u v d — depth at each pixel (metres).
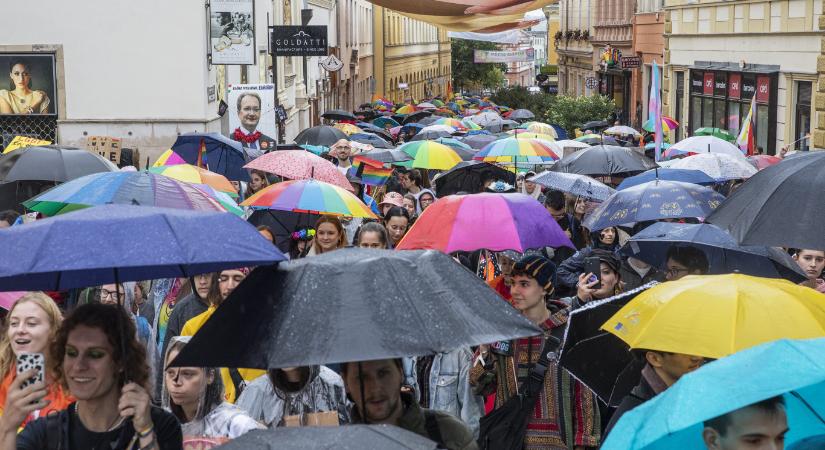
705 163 16.69
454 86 133.62
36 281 5.45
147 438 5.07
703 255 8.83
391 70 100.19
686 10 48.44
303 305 5.07
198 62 31.64
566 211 17.19
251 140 28.34
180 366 5.12
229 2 31.41
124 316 5.21
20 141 17.95
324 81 67.81
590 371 7.15
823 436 4.81
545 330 7.91
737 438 4.31
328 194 12.23
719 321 5.86
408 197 17.84
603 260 9.13
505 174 20.25
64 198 8.62
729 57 43.53
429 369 8.27
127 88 31.62
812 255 10.34
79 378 5.12
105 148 23.34
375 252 5.38
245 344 5.04
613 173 17.80
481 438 7.91
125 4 31.39
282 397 6.95
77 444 5.20
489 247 9.12
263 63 44.50
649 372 6.34
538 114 76.50
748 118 28.78
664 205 12.26
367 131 36.69
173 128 31.81
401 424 5.60
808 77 35.84
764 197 7.85
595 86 73.56
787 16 37.44
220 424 6.38
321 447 3.81
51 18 31.33
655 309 6.05
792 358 4.28
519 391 7.88
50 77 31.47
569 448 7.75
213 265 5.39
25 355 4.97
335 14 72.56
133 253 4.89
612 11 68.75
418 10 40.94
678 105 50.56
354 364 5.45
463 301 5.22
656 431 4.16
